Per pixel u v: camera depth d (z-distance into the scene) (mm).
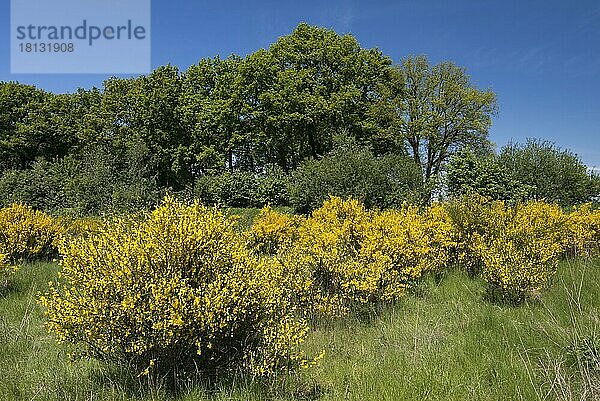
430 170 32312
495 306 6859
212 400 3789
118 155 22656
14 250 9836
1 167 31328
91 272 3914
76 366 4488
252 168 33438
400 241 7414
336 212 10625
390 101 31578
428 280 8500
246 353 4195
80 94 35031
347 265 6375
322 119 29797
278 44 30922
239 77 29922
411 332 5613
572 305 6559
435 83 31625
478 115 31438
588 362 4359
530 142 21109
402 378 4285
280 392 4000
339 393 4070
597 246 10797
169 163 30312
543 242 8336
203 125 30594
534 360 4730
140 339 3713
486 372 4488
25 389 4035
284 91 28375
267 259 6117
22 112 32938
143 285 3799
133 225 4473
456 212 10414
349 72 30641
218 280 3984
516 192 16828
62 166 23547
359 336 5621
